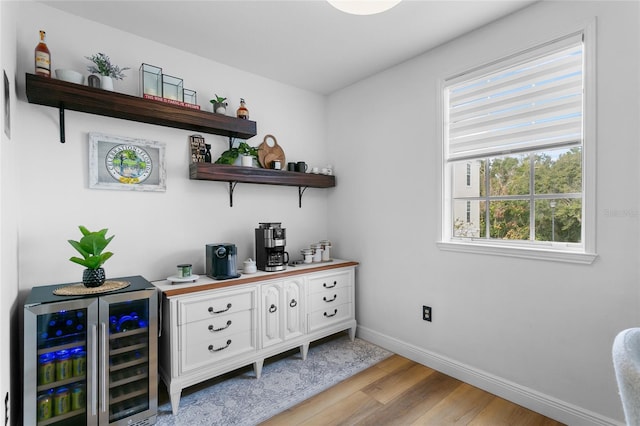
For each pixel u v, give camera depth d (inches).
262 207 113.0
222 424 71.4
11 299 58.4
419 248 99.7
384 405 78.1
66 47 76.6
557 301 72.0
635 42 61.1
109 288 69.2
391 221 108.0
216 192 102.1
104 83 76.6
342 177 126.0
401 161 104.7
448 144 94.1
